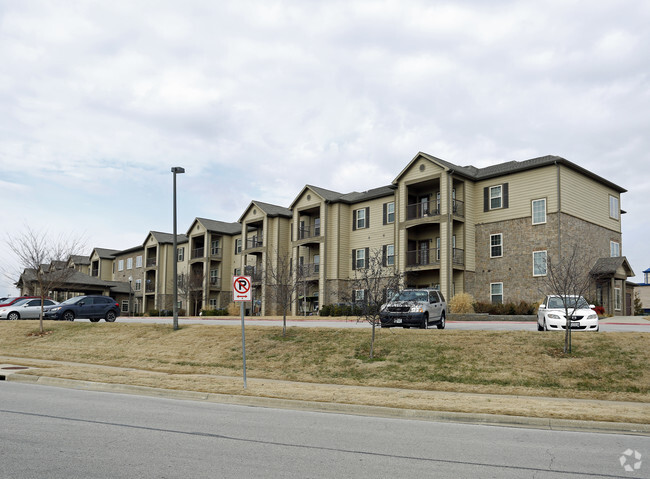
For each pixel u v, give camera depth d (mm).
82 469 6547
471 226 38531
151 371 18453
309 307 48375
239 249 59812
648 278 65188
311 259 49219
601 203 38688
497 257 37125
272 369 18203
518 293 35750
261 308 52312
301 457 7457
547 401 12586
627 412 11070
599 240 37812
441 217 37250
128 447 7762
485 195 38344
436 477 6617
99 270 80062
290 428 9625
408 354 17891
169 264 67375
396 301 22922
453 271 37969
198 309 61719
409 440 8836
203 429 9266
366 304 18688
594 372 15023
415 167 39656
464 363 16594
